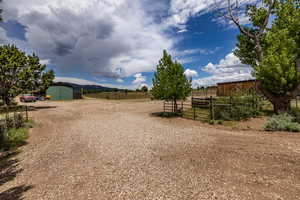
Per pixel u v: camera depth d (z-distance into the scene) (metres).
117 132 7.47
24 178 3.55
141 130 7.77
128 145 5.59
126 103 25.42
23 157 4.76
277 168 3.50
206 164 3.88
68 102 28.00
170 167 3.81
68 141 6.26
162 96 12.14
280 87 9.27
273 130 6.66
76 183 3.27
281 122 6.77
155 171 3.65
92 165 4.09
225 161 3.99
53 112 14.93
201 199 2.60
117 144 5.73
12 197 2.87
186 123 9.34
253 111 9.96
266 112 10.84
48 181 3.39
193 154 4.55
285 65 8.91
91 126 8.93
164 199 2.65
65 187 3.14
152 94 12.74
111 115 13.07
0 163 4.39
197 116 10.62
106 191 2.95
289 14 11.78
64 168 3.97
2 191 3.07
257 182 3.02
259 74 9.76
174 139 6.11
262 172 3.37
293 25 10.96
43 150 5.32
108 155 4.73
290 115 7.96
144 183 3.17
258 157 4.10
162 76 11.87
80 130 8.03
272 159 3.94
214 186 2.95
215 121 9.04
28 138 6.80
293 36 11.03
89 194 2.89
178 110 12.74
